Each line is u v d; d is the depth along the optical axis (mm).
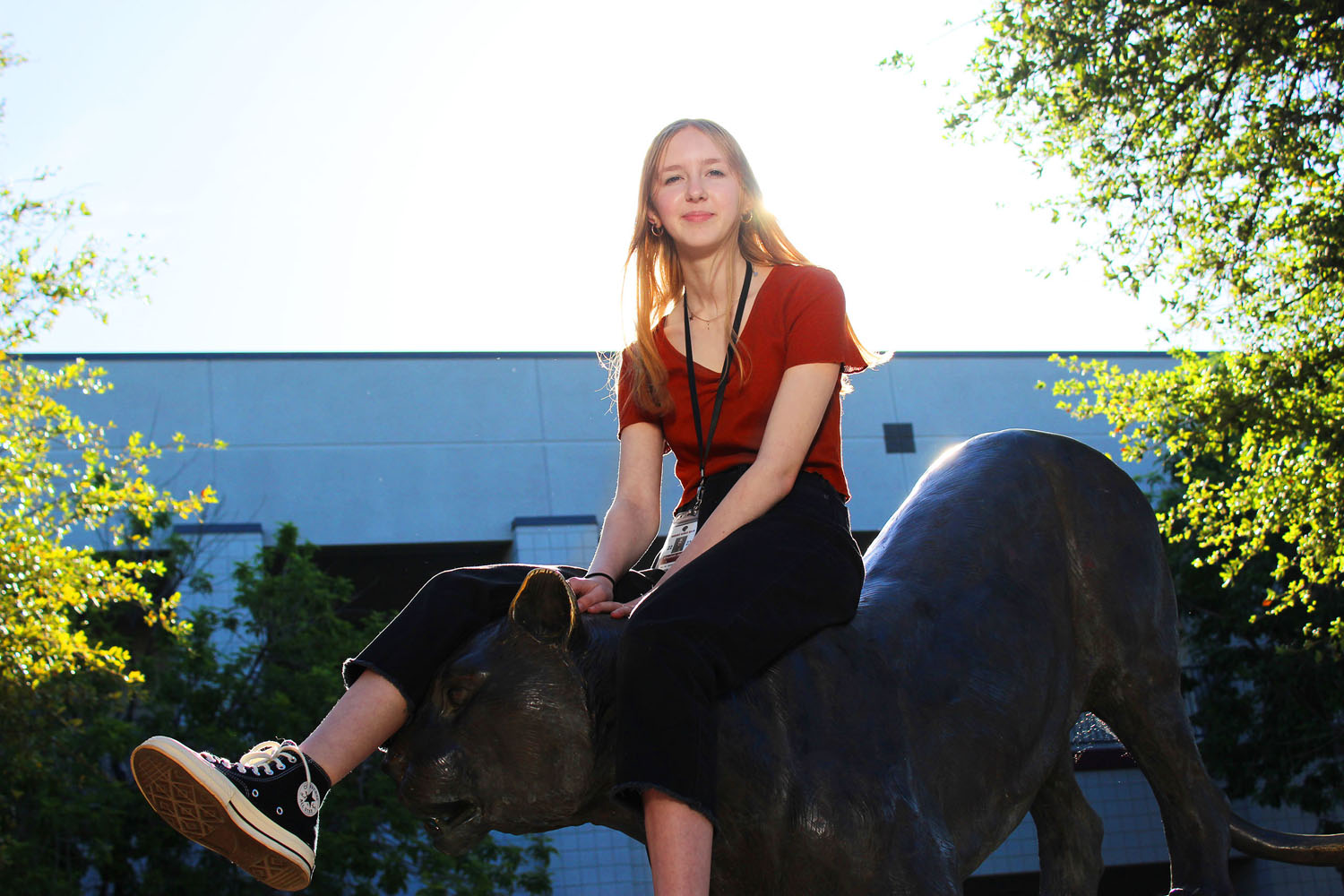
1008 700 2648
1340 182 10195
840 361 2561
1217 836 3043
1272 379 10984
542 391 22078
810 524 2477
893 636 2570
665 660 2164
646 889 19172
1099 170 10844
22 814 12117
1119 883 20391
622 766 2109
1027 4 10531
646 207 2787
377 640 2363
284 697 13539
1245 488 11664
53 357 20016
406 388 21578
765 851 2266
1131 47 10391
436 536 21078
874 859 2277
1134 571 3057
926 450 23062
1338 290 10617
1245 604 19125
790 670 2375
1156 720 3035
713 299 2713
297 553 15781
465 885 13516
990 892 20781
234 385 20844
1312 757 19750
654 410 2777
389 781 13664
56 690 10906
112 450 19953
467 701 2320
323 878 12898
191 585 15469
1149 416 11844
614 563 2688
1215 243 10945
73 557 10500
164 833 12750
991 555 2848
